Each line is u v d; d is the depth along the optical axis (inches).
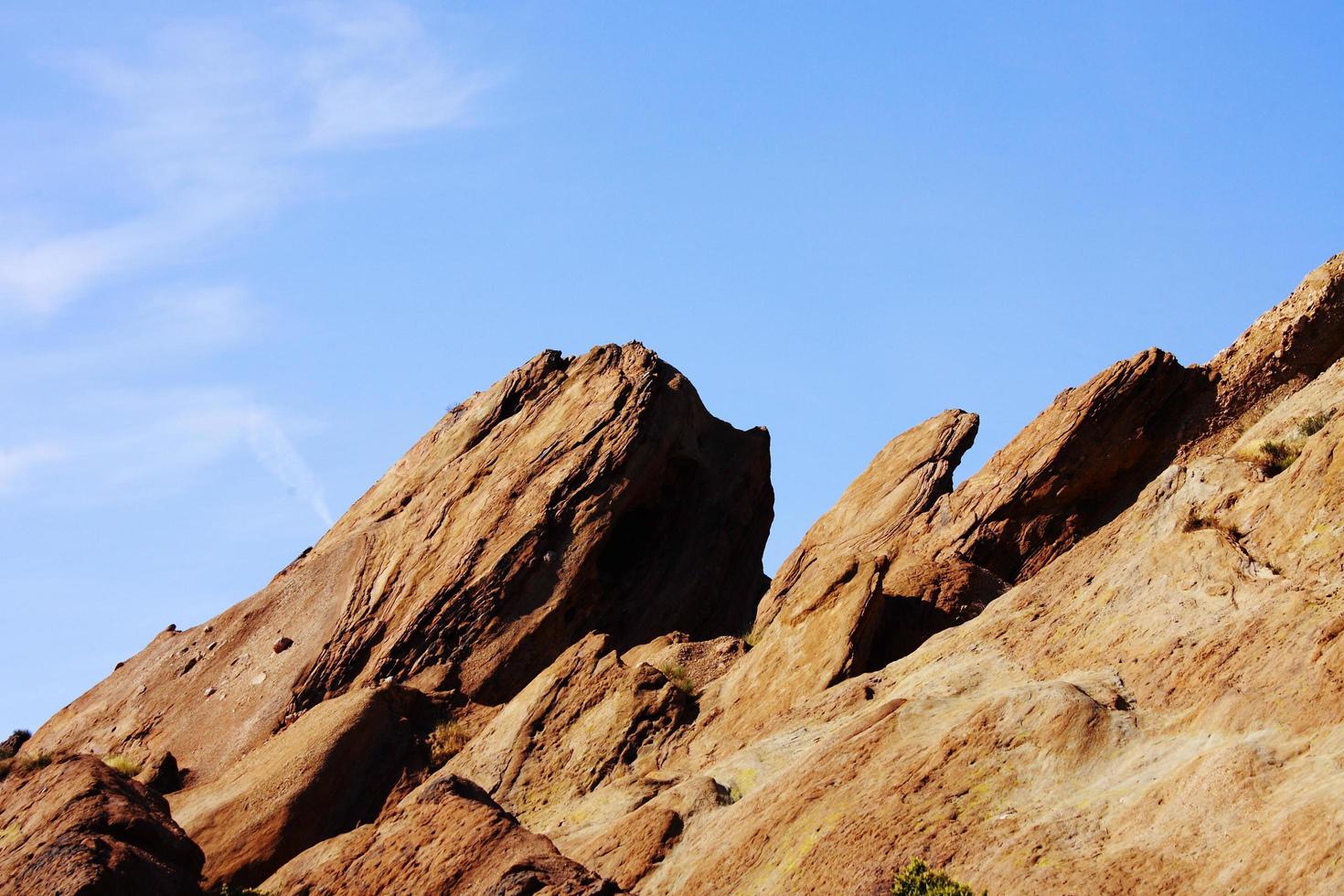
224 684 2025.1
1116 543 1354.6
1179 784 967.0
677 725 1539.1
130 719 2042.3
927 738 1162.6
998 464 1761.8
